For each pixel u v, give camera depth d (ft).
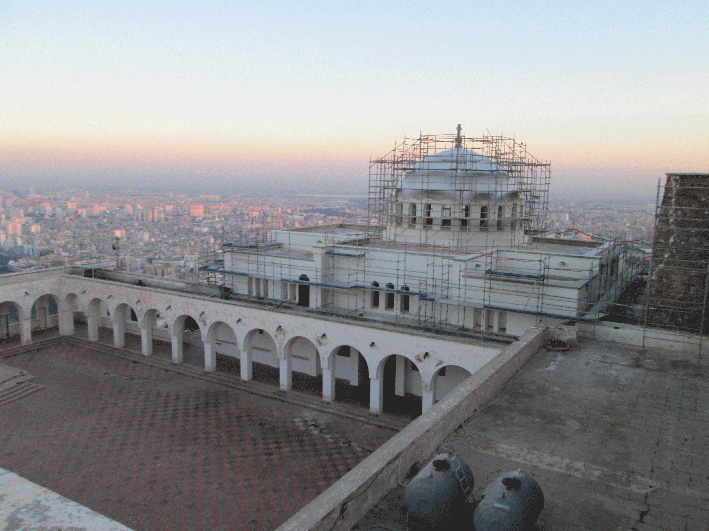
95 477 72.79
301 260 112.78
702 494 35.60
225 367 116.67
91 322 129.29
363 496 31.50
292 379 110.11
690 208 69.31
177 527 62.39
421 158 118.42
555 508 33.63
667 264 74.64
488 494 27.86
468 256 98.02
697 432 44.29
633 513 33.35
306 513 27.89
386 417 91.97
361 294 109.70
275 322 101.19
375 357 91.20
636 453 40.81
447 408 43.32
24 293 124.57
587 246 117.08
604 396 51.29
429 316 102.22
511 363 56.03
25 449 80.12
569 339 67.10
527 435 43.32
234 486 71.20
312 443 83.92
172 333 115.65
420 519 28.55
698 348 64.28
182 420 91.20
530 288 89.81
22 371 108.17
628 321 93.66
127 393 102.32
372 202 122.52
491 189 110.11
